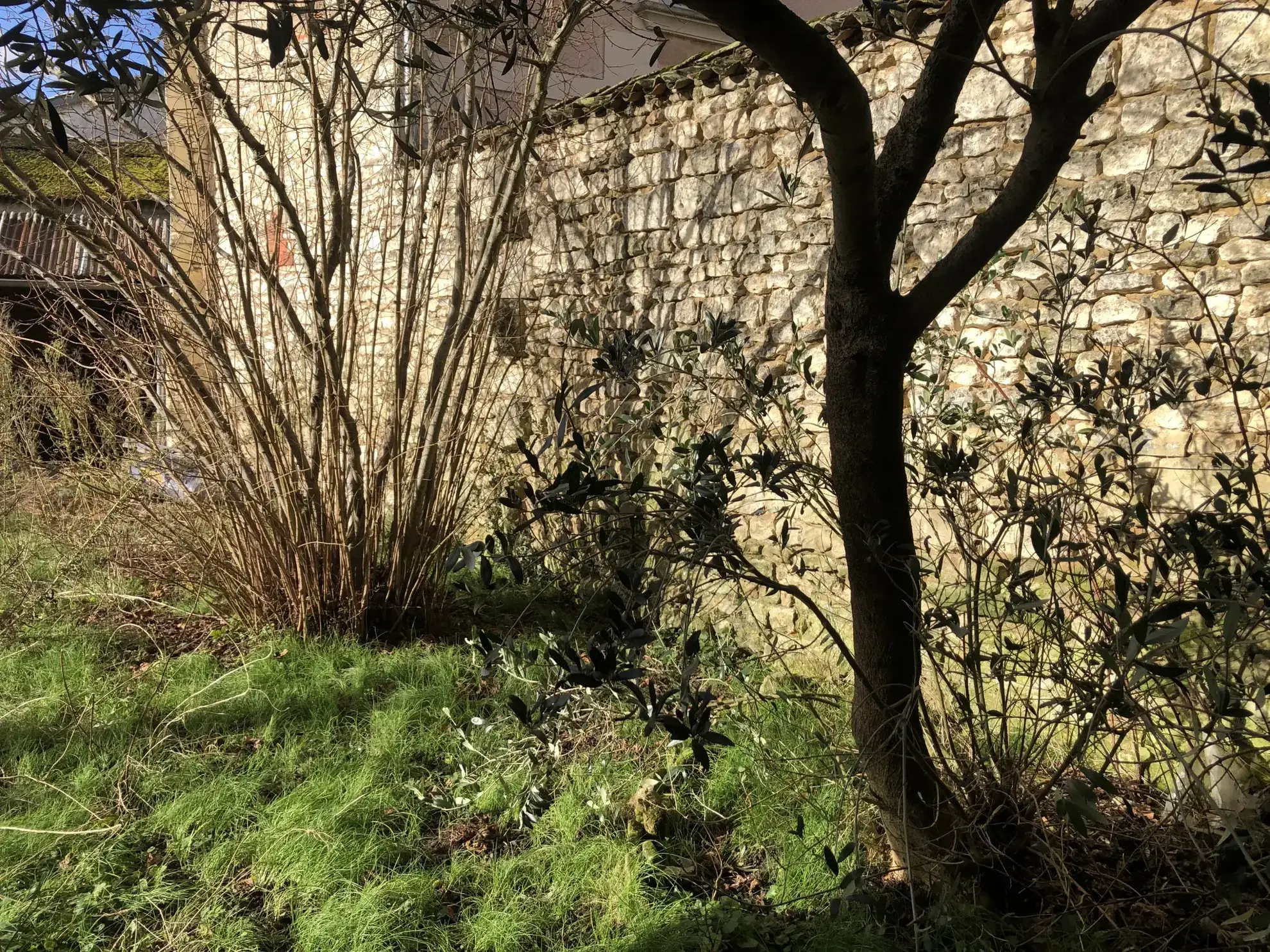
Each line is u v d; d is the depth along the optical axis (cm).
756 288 471
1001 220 234
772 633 453
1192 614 281
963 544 285
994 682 338
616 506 220
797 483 291
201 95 469
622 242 546
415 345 652
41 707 407
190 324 465
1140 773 257
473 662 460
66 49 179
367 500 512
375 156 657
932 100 235
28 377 540
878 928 255
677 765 350
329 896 288
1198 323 318
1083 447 306
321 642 489
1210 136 311
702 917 274
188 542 500
